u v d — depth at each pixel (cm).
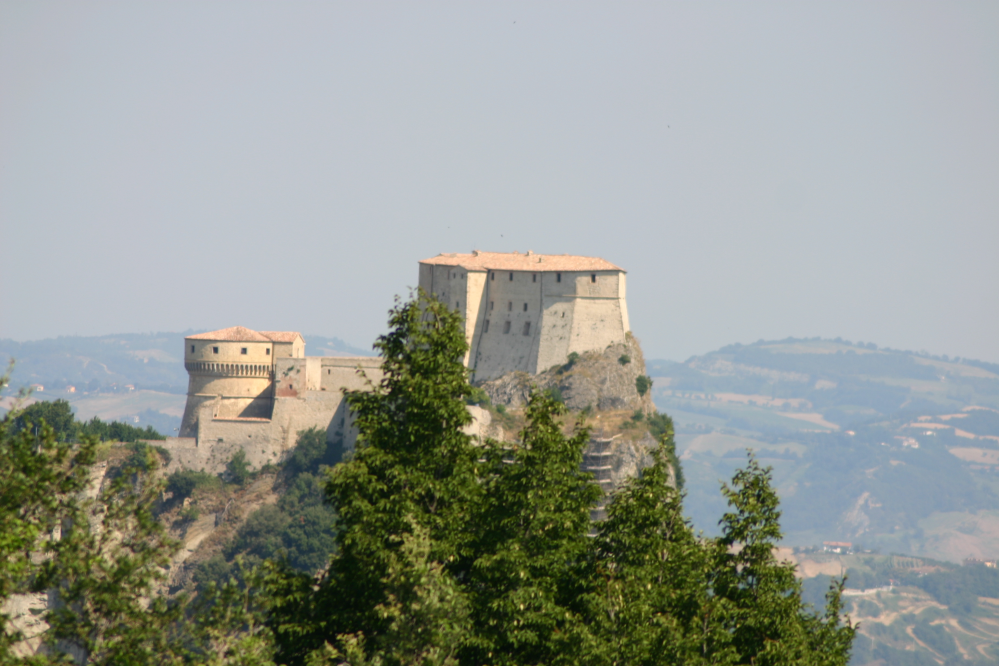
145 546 19838
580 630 19112
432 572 18712
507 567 19762
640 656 19238
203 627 19650
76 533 18975
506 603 19462
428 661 18138
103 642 18600
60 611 18662
